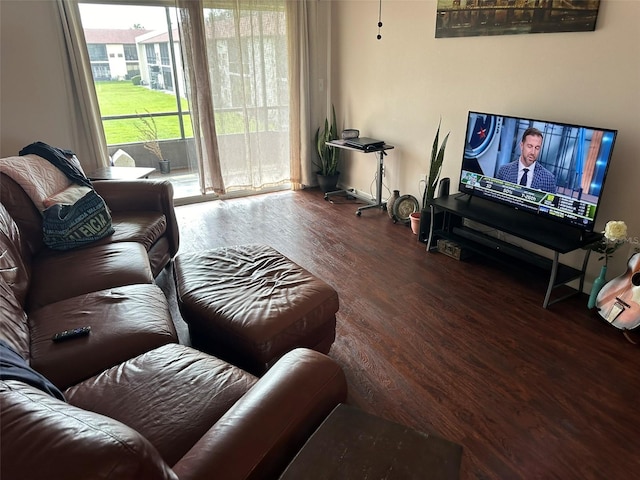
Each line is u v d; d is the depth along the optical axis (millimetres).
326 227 3994
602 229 2693
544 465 1618
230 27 4152
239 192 4895
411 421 1812
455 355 2223
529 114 2949
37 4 3445
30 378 1026
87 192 2752
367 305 2689
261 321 1778
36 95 3639
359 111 4645
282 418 1115
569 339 2346
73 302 1867
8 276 1864
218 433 1051
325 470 999
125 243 2547
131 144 4402
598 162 2400
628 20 2322
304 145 4930
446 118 3625
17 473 605
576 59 2607
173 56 4266
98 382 1382
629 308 2344
